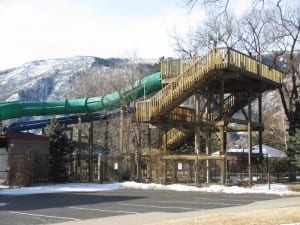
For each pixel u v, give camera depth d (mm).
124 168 43719
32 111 47531
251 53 52625
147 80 45938
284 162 55562
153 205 25266
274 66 51438
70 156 46000
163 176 39906
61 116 56312
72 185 39906
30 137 42875
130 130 52625
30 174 40281
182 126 40500
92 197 30172
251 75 40281
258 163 44906
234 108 44844
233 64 38000
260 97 45031
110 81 72750
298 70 52250
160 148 43906
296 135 44781
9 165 40125
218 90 44469
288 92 51531
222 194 32531
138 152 42250
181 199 28781
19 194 32844
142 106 40156
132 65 68188
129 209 23359
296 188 36250
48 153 43781
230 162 43062
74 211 22516
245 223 17297
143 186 37312
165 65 43750
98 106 47281
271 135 77062
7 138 41750
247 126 44938
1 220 19328
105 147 49750
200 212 21625
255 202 26594
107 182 42375
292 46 50188
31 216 20641
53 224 17984
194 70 38688
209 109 42125
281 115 75062
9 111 47031
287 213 19688
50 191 35031
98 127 64812
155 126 40906
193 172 41844
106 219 19328
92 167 45750
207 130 42312
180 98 38906
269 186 35812
